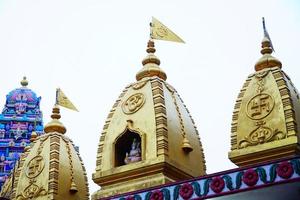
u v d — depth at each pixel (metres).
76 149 30.83
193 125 26.77
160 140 24.16
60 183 28.02
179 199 20.45
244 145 22.91
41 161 28.64
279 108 22.81
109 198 22.27
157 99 25.56
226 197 19.89
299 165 18.36
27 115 56.28
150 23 29.53
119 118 26.14
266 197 19.81
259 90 23.84
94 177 25.34
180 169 24.33
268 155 22.20
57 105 32.00
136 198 21.59
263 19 27.09
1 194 31.09
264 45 26.23
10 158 53.12
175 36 28.62
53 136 29.88
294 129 22.09
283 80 23.69
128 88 27.31
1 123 55.44
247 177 19.25
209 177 20.08
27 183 28.27
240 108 23.86
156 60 28.36
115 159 25.34
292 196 19.58
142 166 24.00
